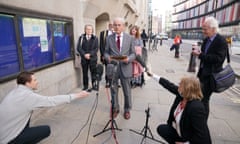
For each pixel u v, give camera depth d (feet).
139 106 12.57
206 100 7.93
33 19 9.81
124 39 9.49
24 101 5.90
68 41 14.30
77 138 8.63
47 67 11.28
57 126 9.63
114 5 27.84
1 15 7.66
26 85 6.25
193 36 189.78
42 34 10.76
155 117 10.96
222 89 7.64
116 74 9.68
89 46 14.55
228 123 10.48
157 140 8.52
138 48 10.44
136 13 58.90
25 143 6.34
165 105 12.81
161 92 15.58
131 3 42.24
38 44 10.41
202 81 8.07
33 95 6.08
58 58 12.82
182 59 36.86
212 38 7.65
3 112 5.76
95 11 20.03
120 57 9.00
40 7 10.35
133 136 8.91
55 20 12.06
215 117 11.23
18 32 8.66
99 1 19.67
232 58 45.96
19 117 5.97
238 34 86.53
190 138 5.74
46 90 11.34
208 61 7.62
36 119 10.28
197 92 5.81
